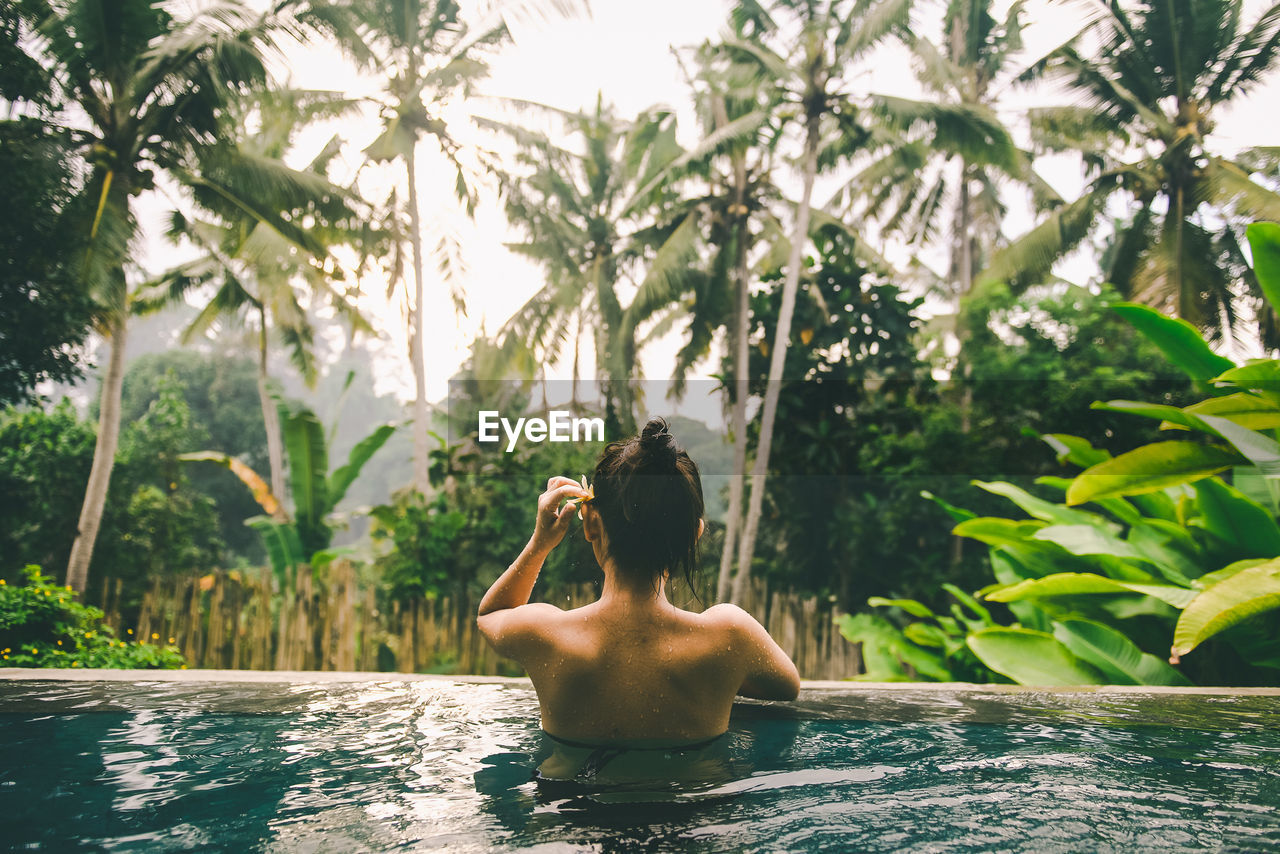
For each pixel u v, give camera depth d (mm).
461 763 1210
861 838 903
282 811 993
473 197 14109
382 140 13125
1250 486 4836
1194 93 12836
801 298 12086
